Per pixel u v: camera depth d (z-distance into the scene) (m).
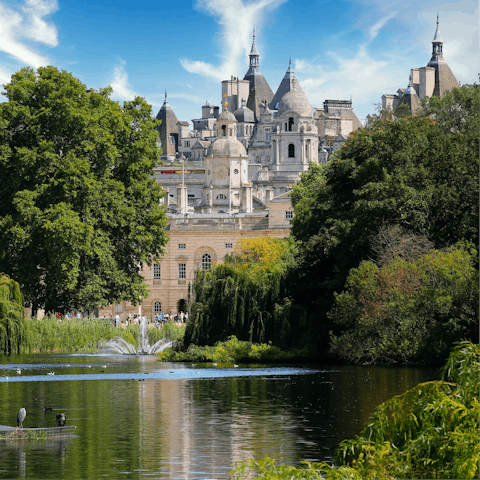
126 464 20.36
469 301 45.75
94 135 75.31
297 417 27.58
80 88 77.19
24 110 74.38
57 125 74.69
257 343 56.16
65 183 72.75
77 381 40.34
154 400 32.25
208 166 197.00
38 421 26.86
